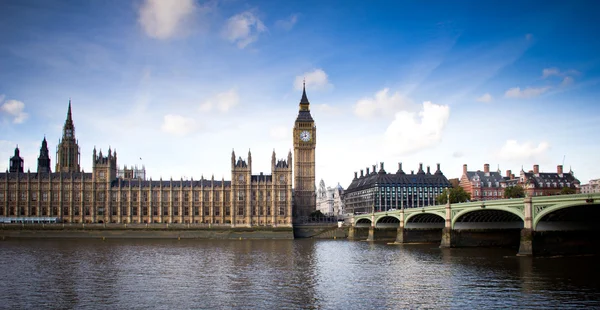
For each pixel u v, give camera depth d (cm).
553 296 7438
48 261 11881
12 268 10644
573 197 10469
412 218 18175
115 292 8012
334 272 10075
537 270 9781
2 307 7019
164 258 12656
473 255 12850
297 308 6912
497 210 13612
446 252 13925
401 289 8144
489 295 7569
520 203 12031
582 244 12175
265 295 7750
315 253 14162
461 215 14725
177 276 9575
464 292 7819
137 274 9825
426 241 18512
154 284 8700
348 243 18775
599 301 7094
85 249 15238
